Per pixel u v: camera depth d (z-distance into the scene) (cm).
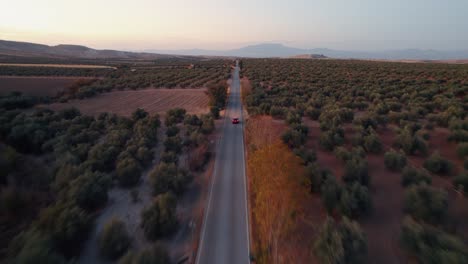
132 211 2105
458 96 4928
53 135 3516
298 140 2991
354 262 1213
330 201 1781
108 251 1525
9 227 1756
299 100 5297
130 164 2523
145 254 1288
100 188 2091
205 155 3098
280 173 1502
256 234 1797
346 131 3519
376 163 2575
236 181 2583
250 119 4206
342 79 8038
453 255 1081
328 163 2666
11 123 3525
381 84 6488
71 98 6975
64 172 2216
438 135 3178
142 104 6569
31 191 2109
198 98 7238
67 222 1530
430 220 1563
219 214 2047
